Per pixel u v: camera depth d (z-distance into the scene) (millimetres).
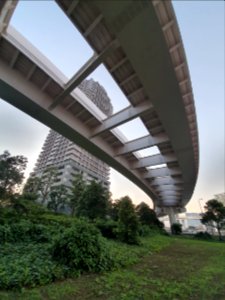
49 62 10609
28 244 6699
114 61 9641
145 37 7336
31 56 9703
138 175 25578
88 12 7391
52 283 3865
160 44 7613
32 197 26047
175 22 7484
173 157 19484
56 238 5559
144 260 7016
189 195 36125
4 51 9508
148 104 12031
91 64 9156
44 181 41469
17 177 17875
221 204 28375
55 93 12102
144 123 14859
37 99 11602
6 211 10875
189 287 4207
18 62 10133
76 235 5387
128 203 12453
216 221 27594
